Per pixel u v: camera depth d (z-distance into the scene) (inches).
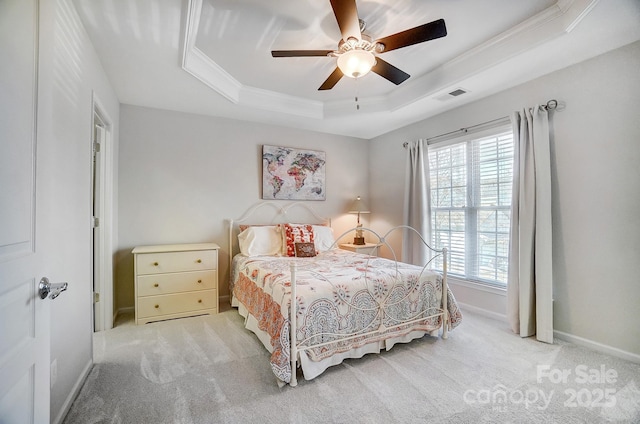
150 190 129.9
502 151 117.4
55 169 57.6
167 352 90.1
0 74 30.2
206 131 141.6
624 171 84.9
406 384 73.3
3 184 30.8
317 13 80.0
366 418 61.2
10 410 31.7
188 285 120.3
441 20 67.1
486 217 123.3
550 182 98.9
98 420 60.3
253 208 152.3
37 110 38.2
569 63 94.7
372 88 131.4
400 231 164.9
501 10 79.8
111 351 90.5
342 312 81.8
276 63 107.5
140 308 113.0
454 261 136.3
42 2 39.7
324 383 73.9
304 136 167.9
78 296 70.8
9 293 31.6
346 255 134.9
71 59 66.6
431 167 148.6
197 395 68.7
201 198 140.1
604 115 88.7
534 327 103.4
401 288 93.0
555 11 78.4
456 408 64.3
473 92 116.6
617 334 86.4
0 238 30.2
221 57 103.0
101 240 107.0
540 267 99.0
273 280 89.2
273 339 75.8
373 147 184.5
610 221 87.7
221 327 110.3
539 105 102.1
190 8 70.6
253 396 68.5
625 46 84.7
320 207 172.6
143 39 81.4
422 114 142.5
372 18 82.7
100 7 69.2
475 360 85.3
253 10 78.3
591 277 91.8
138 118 128.2
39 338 38.3
